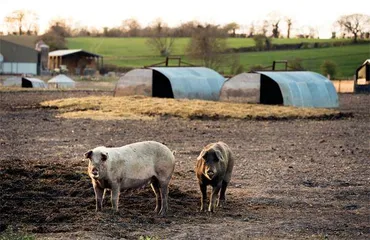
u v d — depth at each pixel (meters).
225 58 122.19
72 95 62.84
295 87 50.97
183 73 56.44
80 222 14.59
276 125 38.03
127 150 15.33
